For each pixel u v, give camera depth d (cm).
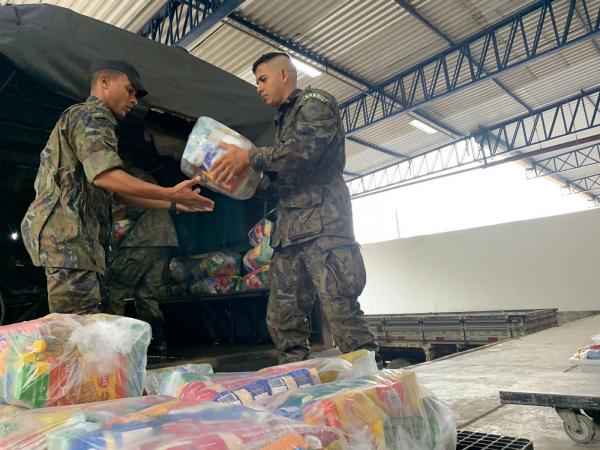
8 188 273
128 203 187
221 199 346
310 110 173
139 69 229
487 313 749
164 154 251
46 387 90
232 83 264
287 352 194
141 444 52
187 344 324
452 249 1007
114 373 97
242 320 318
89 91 214
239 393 82
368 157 1330
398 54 809
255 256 295
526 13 720
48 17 204
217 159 171
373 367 111
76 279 164
